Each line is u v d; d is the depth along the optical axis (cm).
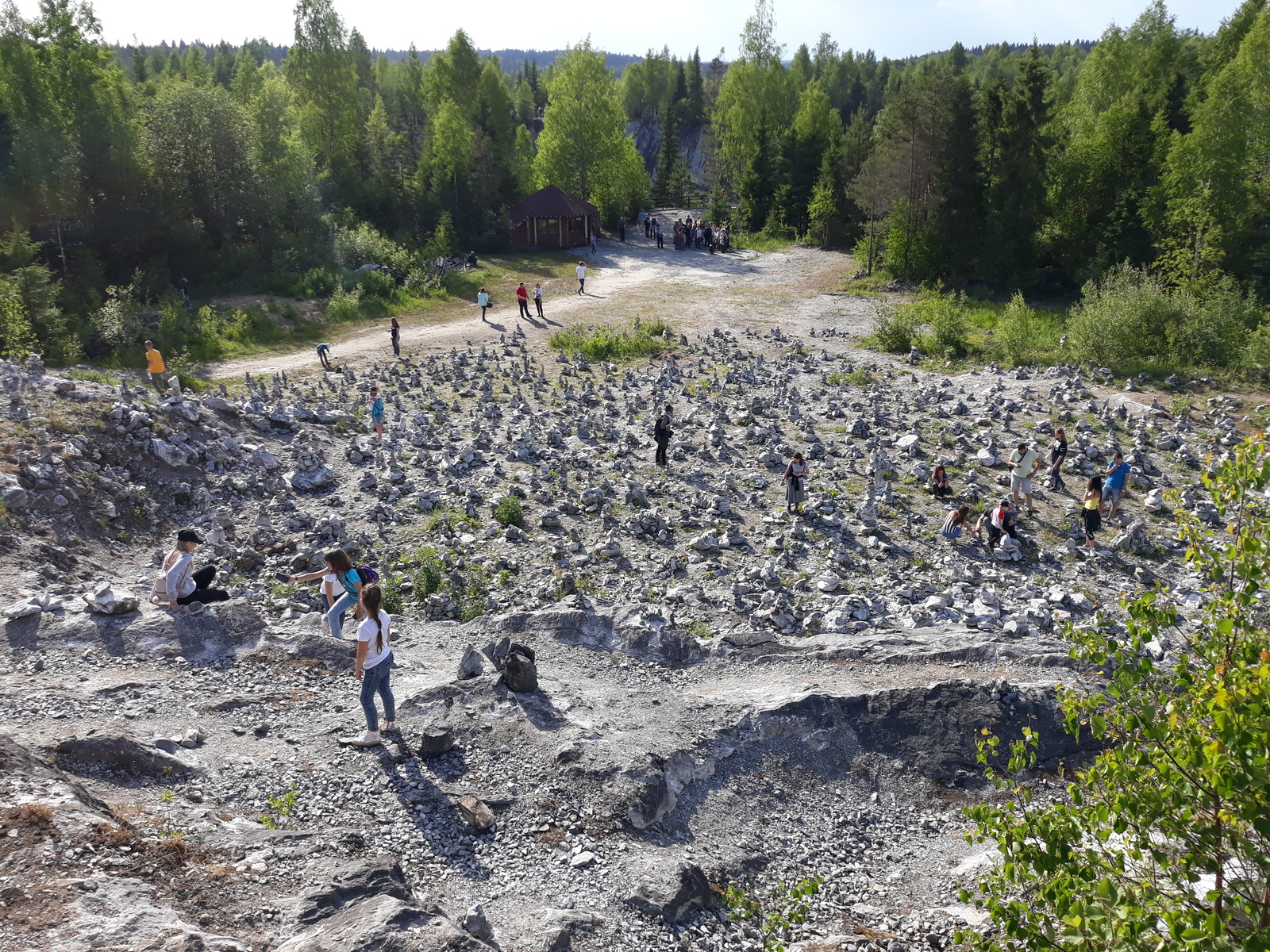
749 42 8756
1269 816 423
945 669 1237
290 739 960
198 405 2227
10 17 4744
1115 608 1462
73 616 1173
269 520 1786
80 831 646
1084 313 3294
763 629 1395
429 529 1770
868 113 13150
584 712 1071
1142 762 495
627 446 2322
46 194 4194
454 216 6506
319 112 7006
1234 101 4325
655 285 5253
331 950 562
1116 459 1848
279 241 5141
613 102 7750
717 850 917
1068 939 457
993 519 1720
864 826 1005
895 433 2406
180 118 4938
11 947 511
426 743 938
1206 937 399
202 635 1171
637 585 1545
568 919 730
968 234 5028
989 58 15475
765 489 2031
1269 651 445
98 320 3406
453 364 3225
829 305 4603
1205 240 4325
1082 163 5084
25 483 1568
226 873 654
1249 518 532
